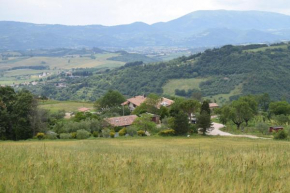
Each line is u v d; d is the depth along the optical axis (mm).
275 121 78500
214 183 7824
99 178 8680
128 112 88188
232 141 47375
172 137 56281
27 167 10203
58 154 13883
